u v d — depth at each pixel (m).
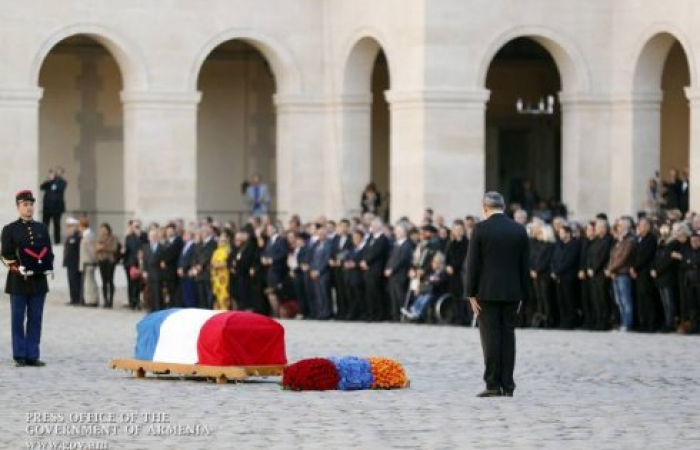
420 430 44.25
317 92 109.06
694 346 68.88
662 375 58.34
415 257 84.12
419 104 100.56
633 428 44.59
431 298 83.56
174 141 107.31
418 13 100.38
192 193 107.75
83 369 60.88
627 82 103.25
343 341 72.56
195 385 55.25
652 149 103.44
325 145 109.12
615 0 103.69
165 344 57.41
